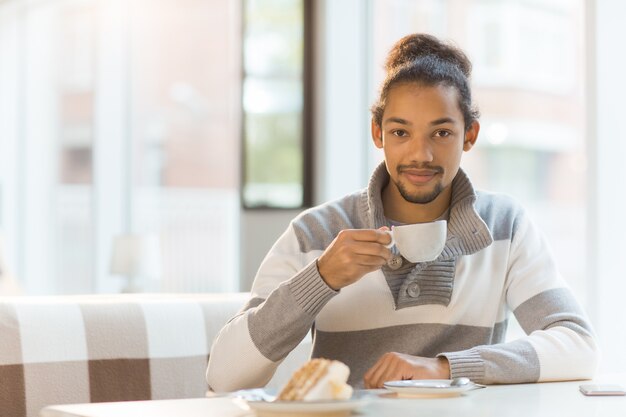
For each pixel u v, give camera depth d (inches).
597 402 49.2
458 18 155.5
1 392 72.1
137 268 207.3
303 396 44.0
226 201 237.6
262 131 188.5
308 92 182.2
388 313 67.2
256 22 189.8
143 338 78.6
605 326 129.9
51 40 283.3
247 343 59.7
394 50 66.6
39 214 288.4
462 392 52.1
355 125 180.9
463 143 64.8
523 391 54.1
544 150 141.6
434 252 57.6
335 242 57.2
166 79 253.0
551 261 71.7
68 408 46.9
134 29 261.3
